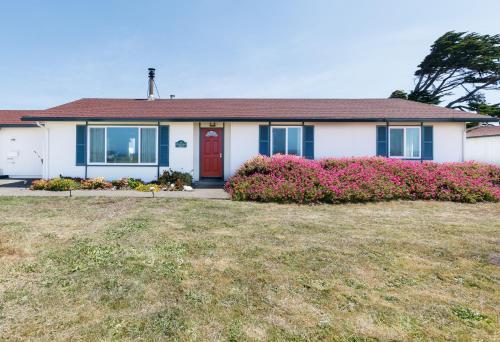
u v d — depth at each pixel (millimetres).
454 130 11828
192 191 10227
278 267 3617
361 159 10484
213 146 12477
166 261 3771
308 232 5172
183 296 2898
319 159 11117
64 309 2631
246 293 2973
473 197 8453
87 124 11555
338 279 3305
